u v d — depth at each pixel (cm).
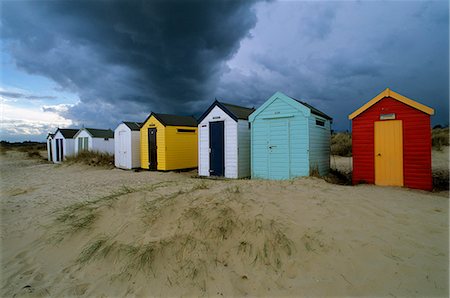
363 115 920
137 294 371
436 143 1853
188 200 585
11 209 823
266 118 1076
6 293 396
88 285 405
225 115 1231
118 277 409
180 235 467
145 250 440
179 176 1439
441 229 442
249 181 868
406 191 766
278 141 1049
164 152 1611
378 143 892
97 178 1432
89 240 537
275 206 530
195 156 1783
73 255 504
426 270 329
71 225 603
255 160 1102
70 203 855
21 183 1347
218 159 1257
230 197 572
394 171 866
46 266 477
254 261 393
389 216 500
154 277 395
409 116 845
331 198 595
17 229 647
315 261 371
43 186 1226
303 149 998
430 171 809
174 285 376
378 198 633
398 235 419
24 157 3400
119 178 1405
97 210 636
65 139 2567
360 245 390
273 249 402
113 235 526
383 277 324
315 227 445
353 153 936
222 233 452
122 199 668
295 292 328
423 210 542
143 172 1617
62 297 379
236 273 378
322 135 1149
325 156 1188
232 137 1208
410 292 296
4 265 484
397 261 350
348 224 458
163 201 610
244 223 465
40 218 710
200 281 373
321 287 327
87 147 2350
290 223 457
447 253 365
